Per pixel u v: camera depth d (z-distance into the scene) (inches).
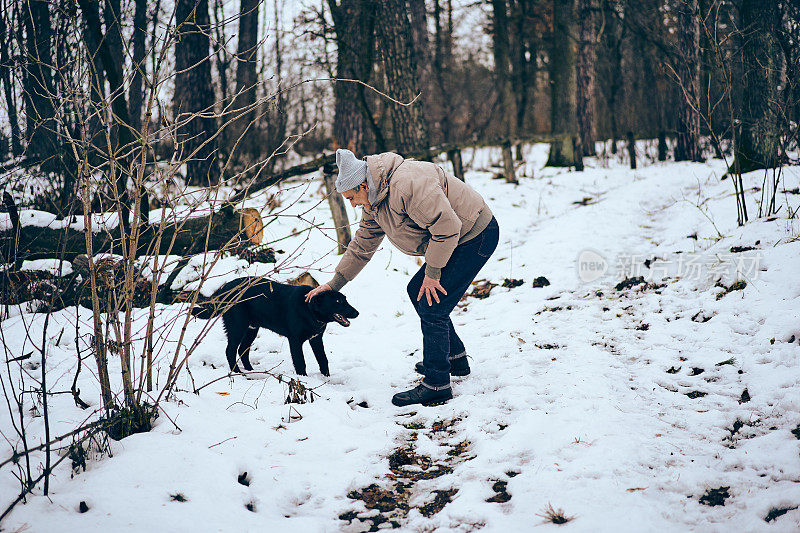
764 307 168.6
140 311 206.7
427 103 729.0
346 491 104.2
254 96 435.2
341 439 122.1
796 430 110.4
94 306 113.0
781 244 208.8
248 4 454.9
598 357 159.2
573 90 579.5
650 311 191.3
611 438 112.3
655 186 408.2
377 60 449.1
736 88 361.7
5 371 156.6
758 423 116.3
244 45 472.7
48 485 96.7
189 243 231.9
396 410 140.5
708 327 167.5
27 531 85.0
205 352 175.9
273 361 174.4
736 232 241.1
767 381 130.7
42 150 234.8
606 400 131.3
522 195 422.6
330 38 458.3
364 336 197.2
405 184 127.0
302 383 150.7
